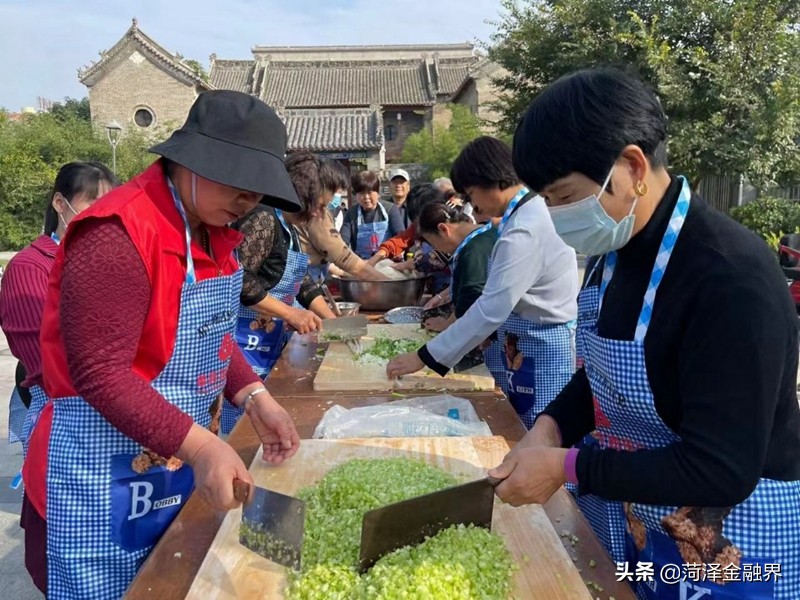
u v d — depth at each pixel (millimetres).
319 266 4098
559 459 1291
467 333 2289
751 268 1087
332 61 30562
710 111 11492
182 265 1482
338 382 2475
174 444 1333
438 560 1223
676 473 1109
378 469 1580
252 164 1379
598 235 1232
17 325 1989
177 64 22500
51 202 2285
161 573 1306
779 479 1245
